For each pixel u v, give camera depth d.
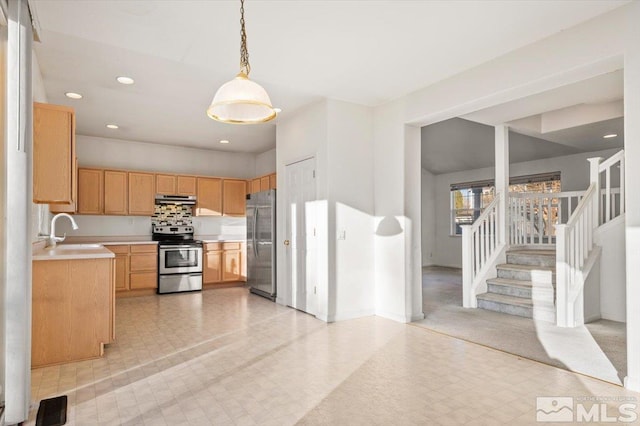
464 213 9.05
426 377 2.74
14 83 2.24
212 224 7.27
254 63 3.53
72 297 3.08
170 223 6.85
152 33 3.00
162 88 4.17
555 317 4.22
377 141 4.70
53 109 3.01
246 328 4.04
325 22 2.83
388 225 4.52
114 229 6.37
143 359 3.11
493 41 3.11
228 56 3.40
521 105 4.74
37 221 3.55
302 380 2.69
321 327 4.07
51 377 2.75
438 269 8.88
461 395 2.46
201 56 3.40
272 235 5.53
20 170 2.24
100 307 3.18
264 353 3.25
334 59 3.44
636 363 2.52
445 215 9.41
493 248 5.39
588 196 4.47
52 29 2.93
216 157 7.42
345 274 4.45
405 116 4.33
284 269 5.22
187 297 5.82
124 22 2.83
